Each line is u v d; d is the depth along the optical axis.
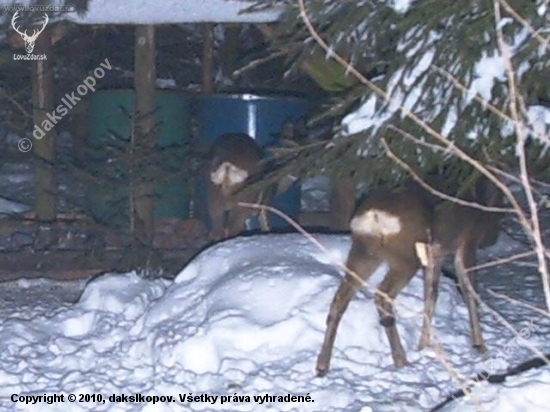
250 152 13.01
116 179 14.48
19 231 15.61
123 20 13.95
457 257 10.04
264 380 9.26
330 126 12.85
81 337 11.17
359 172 8.77
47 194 15.10
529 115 7.87
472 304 10.14
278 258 10.97
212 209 13.23
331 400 8.85
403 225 9.09
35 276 14.35
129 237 14.39
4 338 11.01
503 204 10.60
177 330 10.30
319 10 8.98
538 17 7.66
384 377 9.48
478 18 7.96
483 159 8.33
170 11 13.85
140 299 11.76
